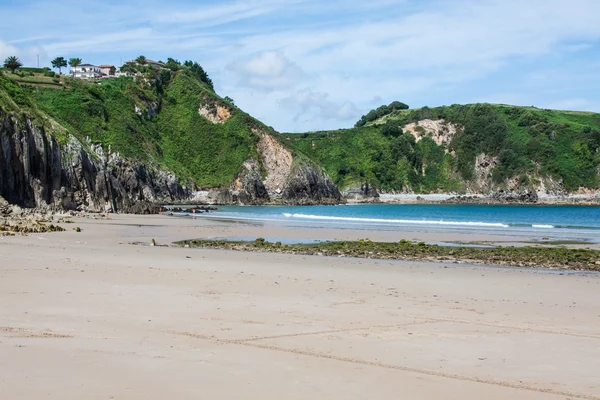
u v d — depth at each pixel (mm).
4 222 50406
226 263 30594
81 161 91875
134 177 135000
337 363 12633
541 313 18594
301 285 23578
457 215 109875
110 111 157625
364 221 76500
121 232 52969
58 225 56844
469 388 11156
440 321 17156
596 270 30469
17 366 11648
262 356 12984
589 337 15328
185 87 192375
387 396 10586
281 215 93188
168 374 11453
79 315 16641
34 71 164875
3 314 16469
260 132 179000
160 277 24562
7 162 74250
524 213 121688
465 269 29906
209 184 167625
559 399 10680
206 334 14914
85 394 10172
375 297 21125
